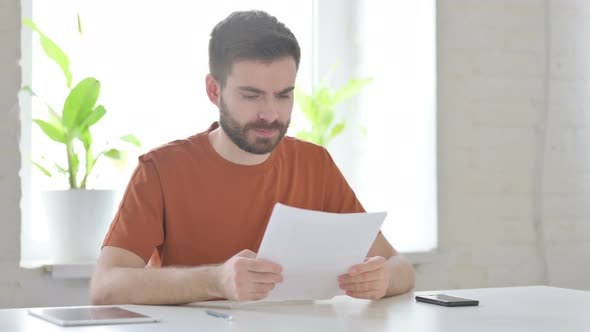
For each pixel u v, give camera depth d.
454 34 3.27
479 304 1.67
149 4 3.06
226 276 1.57
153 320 1.40
